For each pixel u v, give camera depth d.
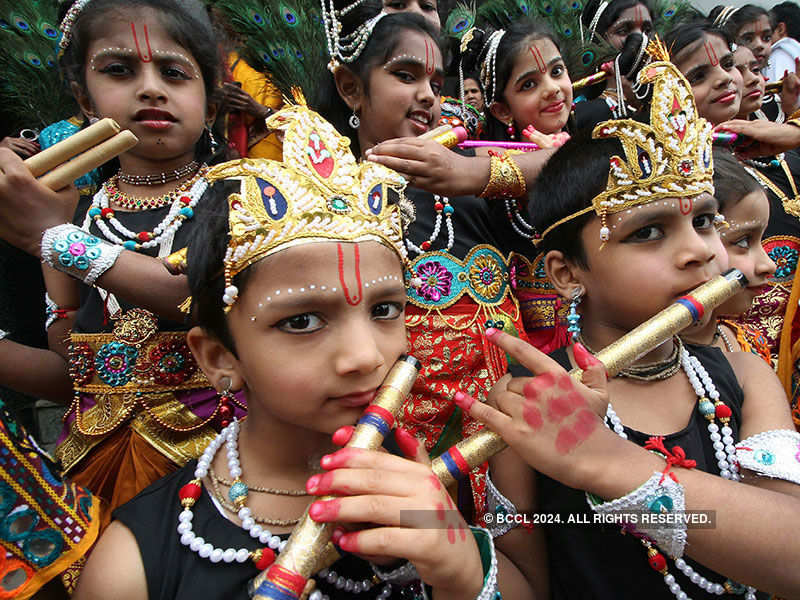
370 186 0.94
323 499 0.77
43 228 1.18
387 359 0.88
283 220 0.83
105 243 1.24
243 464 0.98
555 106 2.19
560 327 1.68
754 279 1.54
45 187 1.15
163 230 1.45
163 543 0.90
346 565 0.93
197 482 0.95
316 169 0.90
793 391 1.90
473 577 0.80
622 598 1.05
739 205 1.50
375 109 1.80
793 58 4.06
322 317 0.83
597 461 0.89
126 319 1.37
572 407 0.90
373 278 0.85
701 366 1.17
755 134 1.89
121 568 0.87
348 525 0.81
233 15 2.23
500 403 0.94
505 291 1.69
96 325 1.40
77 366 1.40
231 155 1.77
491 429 0.93
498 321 1.62
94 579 0.87
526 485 1.15
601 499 0.93
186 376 1.39
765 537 0.87
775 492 0.94
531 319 1.83
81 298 1.45
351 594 0.92
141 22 1.38
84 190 1.70
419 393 1.54
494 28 2.96
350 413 0.86
